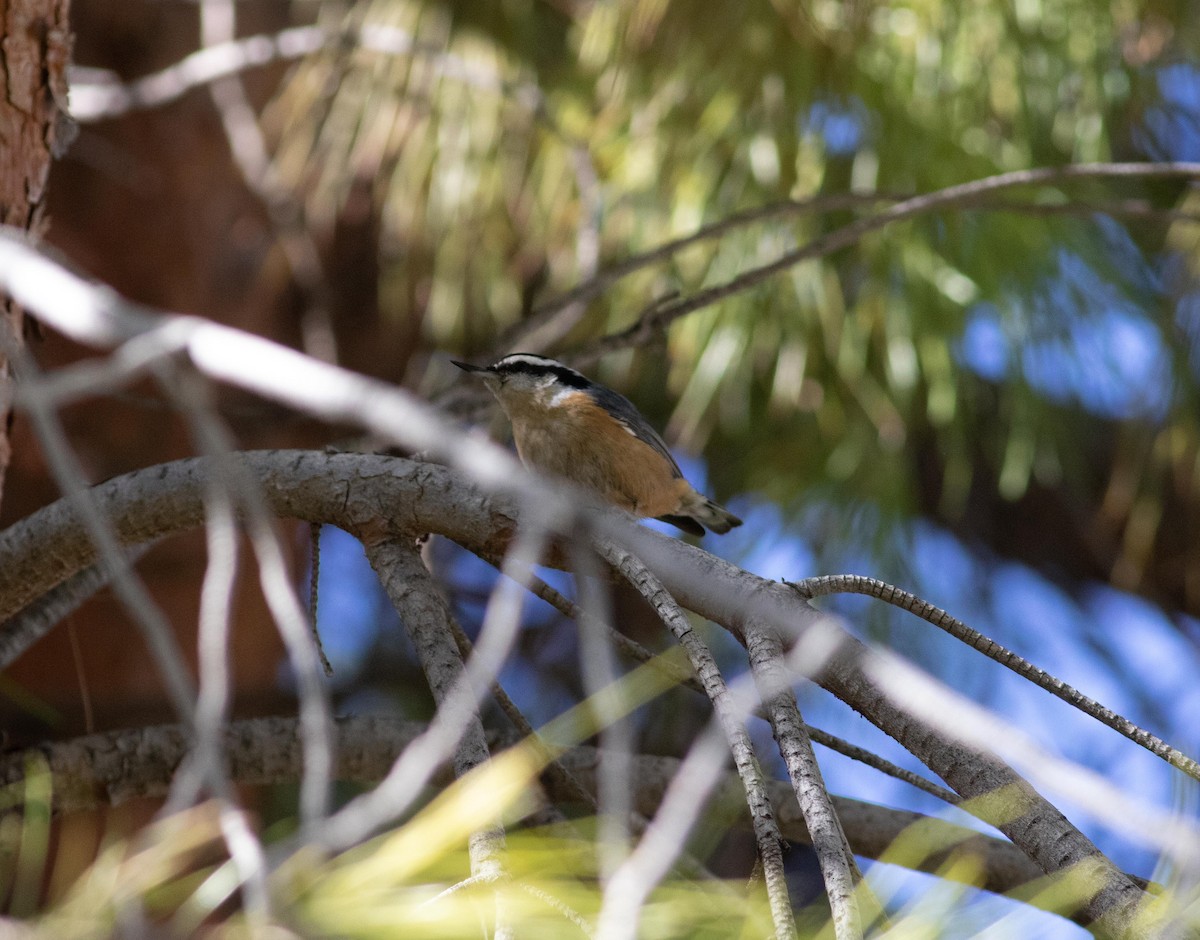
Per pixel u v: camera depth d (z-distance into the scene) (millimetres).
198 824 2482
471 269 9602
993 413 10125
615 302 8859
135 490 5020
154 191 10961
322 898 2381
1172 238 9188
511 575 2949
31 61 5691
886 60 8445
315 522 4992
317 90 9477
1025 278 8555
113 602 9750
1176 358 9102
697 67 8523
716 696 3807
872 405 8641
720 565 4527
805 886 7379
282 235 10109
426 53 8523
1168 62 8961
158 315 3221
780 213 7152
